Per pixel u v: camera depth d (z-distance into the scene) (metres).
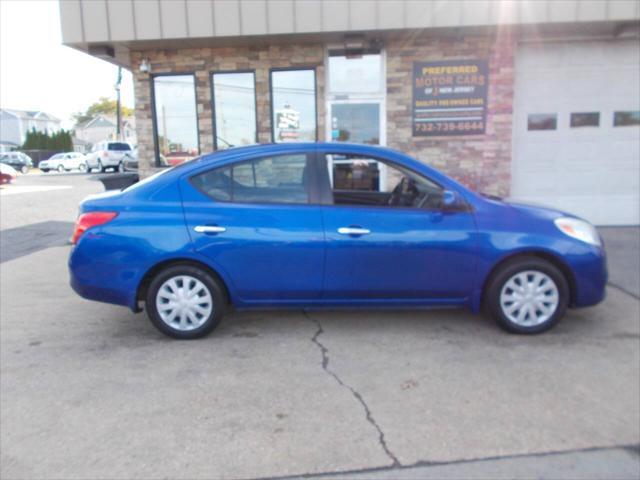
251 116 9.34
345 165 4.85
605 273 4.80
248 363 4.25
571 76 9.27
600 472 2.87
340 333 4.89
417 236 4.59
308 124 9.25
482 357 4.30
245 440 3.18
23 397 3.75
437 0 8.08
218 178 4.71
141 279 4.61
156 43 8.73
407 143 9.14
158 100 9.43
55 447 3.14
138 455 3.05
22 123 78.88
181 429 3.31
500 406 3.53
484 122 9.05
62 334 5.01
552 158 9.49
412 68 8.95
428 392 3.73
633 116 9.38
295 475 2.87
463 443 3.13
